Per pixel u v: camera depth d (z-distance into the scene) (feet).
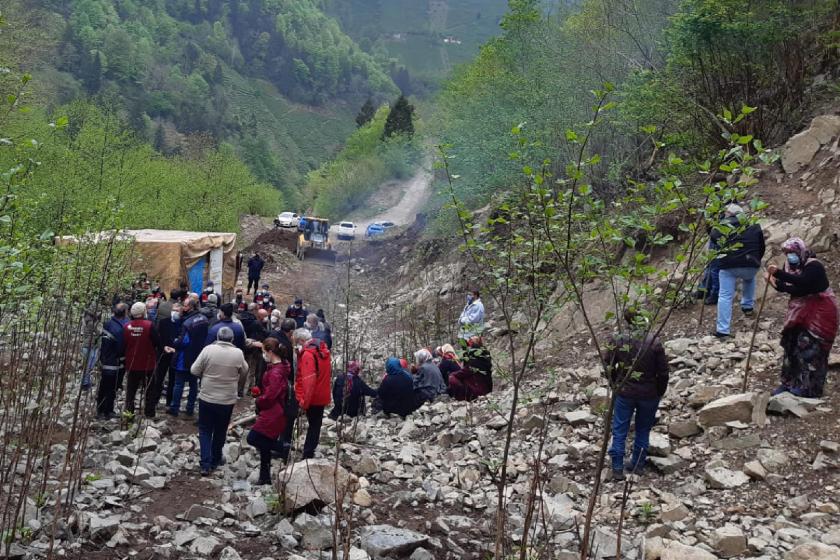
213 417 27.45
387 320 74.13
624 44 65.72
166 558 19.57
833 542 19.92
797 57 48.98
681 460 25.93
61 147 88.33
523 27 84.89
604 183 51.67
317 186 307.58
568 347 41.65
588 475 26.61
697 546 20.66
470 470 27.66
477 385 38.55
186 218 128.77
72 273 28.04
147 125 468.75
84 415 24.00
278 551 20.72
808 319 26.68
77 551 19.35
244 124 629.92
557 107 59.52
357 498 24.59
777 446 25.03
